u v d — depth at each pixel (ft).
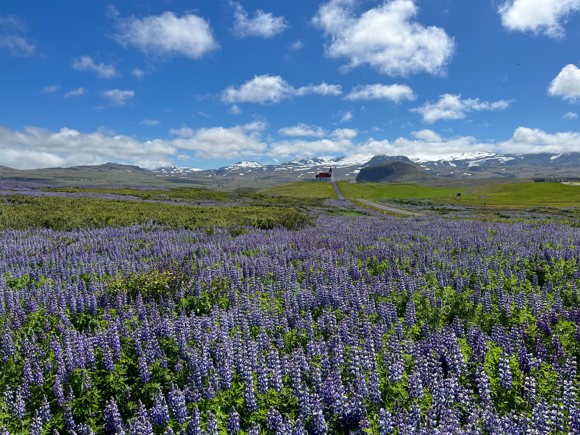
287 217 144.05
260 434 27.35
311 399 28.76
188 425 27.61
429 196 526.98
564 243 89.40
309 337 40.45
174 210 158.71
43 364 34.76
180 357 36.55
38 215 125.80
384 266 71.26
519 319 46.50
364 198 465.47
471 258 73.56
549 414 28.14
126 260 72.18
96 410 31.50
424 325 44.55
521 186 567.18
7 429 28.96
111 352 35.27
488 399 30.50
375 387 30.27
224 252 80.94
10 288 57.06
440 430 25.84
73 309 47.83
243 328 40.86
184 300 51.42
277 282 59.72
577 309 47.70
